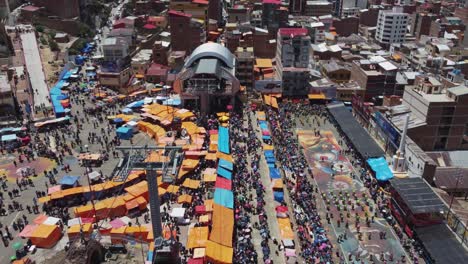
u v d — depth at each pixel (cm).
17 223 7875
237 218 8362
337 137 12700
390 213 9144
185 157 10125
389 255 7919
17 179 9438
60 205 8512
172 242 5375
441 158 11288
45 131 11781
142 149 6375
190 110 13562
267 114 13800
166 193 8756
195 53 14375
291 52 15425
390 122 11912
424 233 8138
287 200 9325
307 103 14975
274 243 7881
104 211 8119
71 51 17538
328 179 10462
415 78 13550
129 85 14975
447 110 11594
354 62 15850
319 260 7575
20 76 14475
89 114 12838
